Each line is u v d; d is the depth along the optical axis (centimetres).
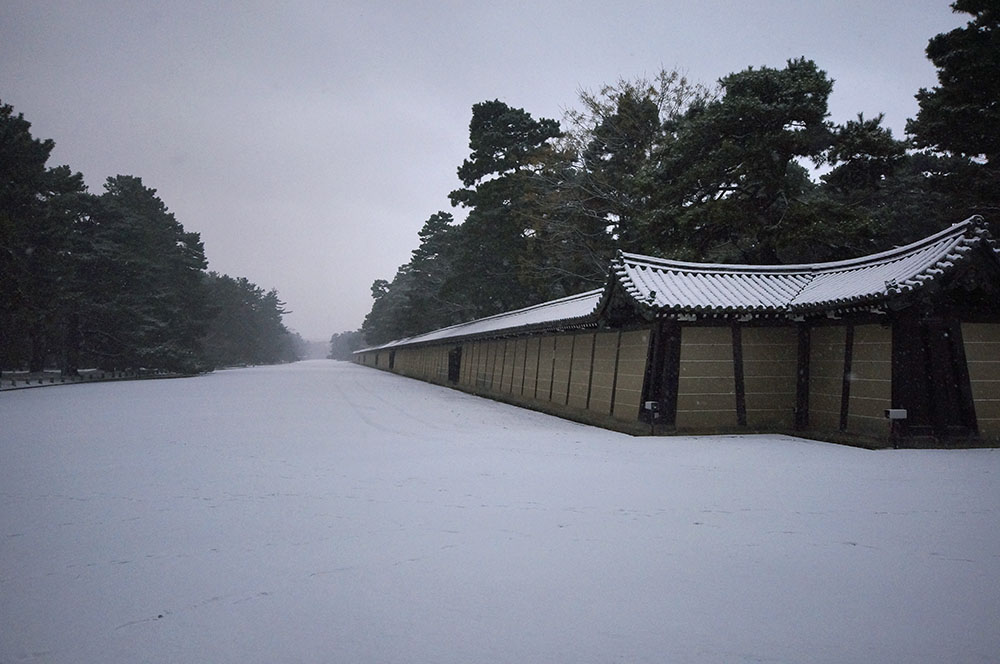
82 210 4162
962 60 1856
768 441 1195
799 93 2197
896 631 354
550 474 827
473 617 371
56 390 3019
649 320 1319
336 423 1519
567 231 3397
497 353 2552
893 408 1103
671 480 784
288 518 603
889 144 2109
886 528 563
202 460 952
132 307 4391
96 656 323
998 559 480
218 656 323
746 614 376
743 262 2634
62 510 640
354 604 391
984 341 1141
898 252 1282
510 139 3897
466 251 4156
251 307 10912
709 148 2444
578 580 433
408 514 616
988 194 1923
